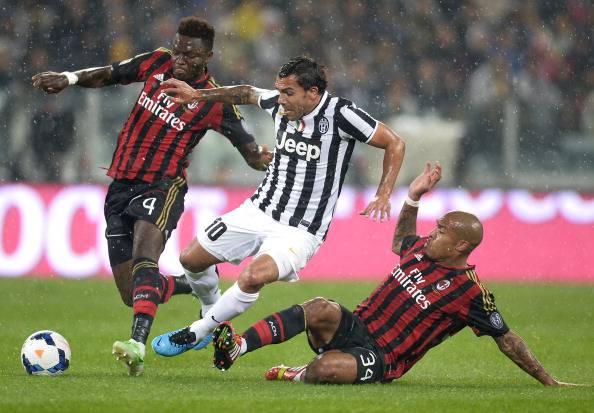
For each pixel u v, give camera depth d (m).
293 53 64.06
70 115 53.59
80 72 25.25
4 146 54.03
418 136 57.28
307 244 22.73
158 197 24.97
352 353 21.48
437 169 22.94
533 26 66.31
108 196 25.86
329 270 51.34
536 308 40.84
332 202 23.08
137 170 25.28
